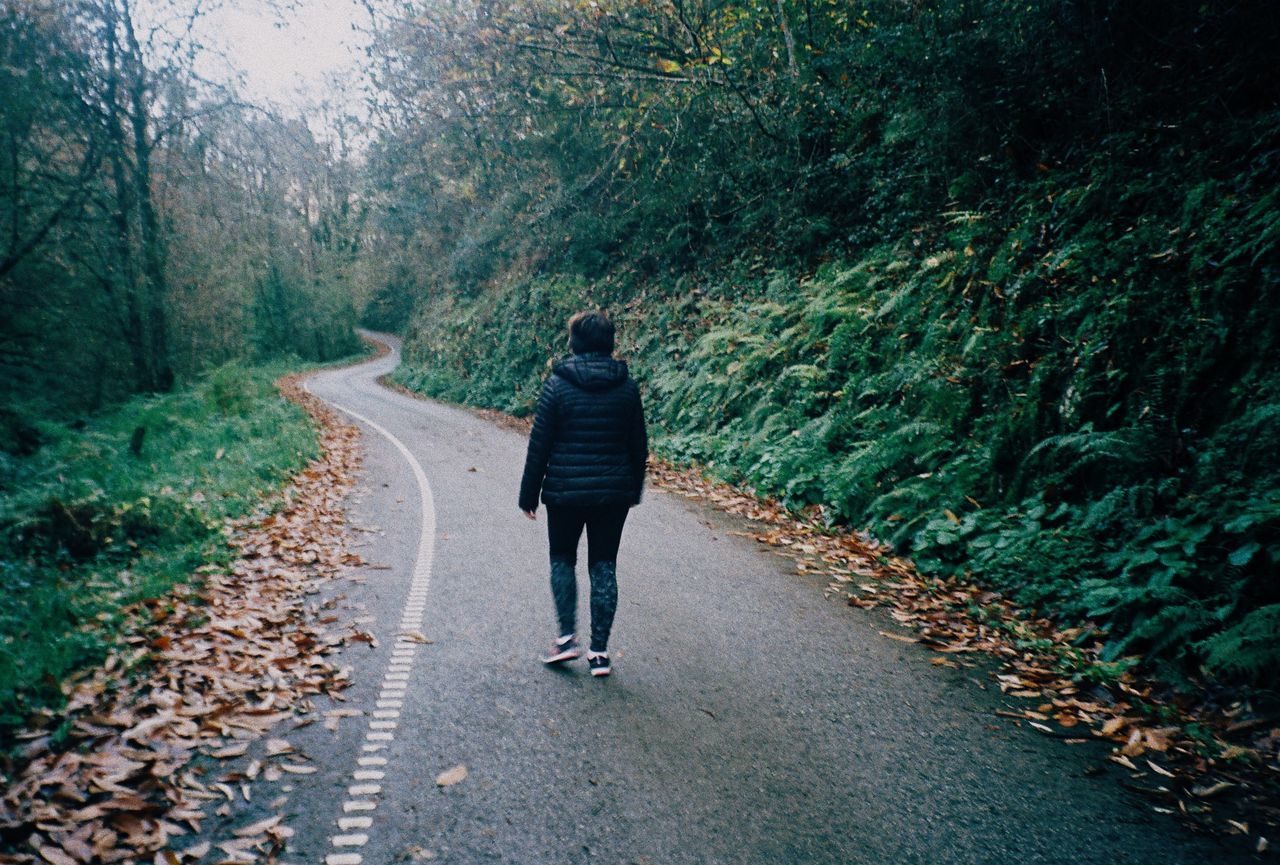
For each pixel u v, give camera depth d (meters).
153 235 18.22
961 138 9.85
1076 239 7.46
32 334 15.88
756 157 14.05
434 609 4.83
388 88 15.16
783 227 13.01
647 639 4.39
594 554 3.92
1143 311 6.08
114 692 3.53
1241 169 6.80
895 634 4.55
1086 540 5.14
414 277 42.22
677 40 14.01
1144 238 6.69
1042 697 3.75
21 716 3.23
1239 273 5.57
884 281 10.04
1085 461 5.45
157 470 9.58
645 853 2.50
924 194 10.63
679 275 15.96
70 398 17.08
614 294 17.81
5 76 13.48
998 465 6.32
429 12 13.90
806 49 12.80
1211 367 5.43
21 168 14.65
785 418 9.37
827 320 10.05
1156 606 4.21
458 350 26.44
